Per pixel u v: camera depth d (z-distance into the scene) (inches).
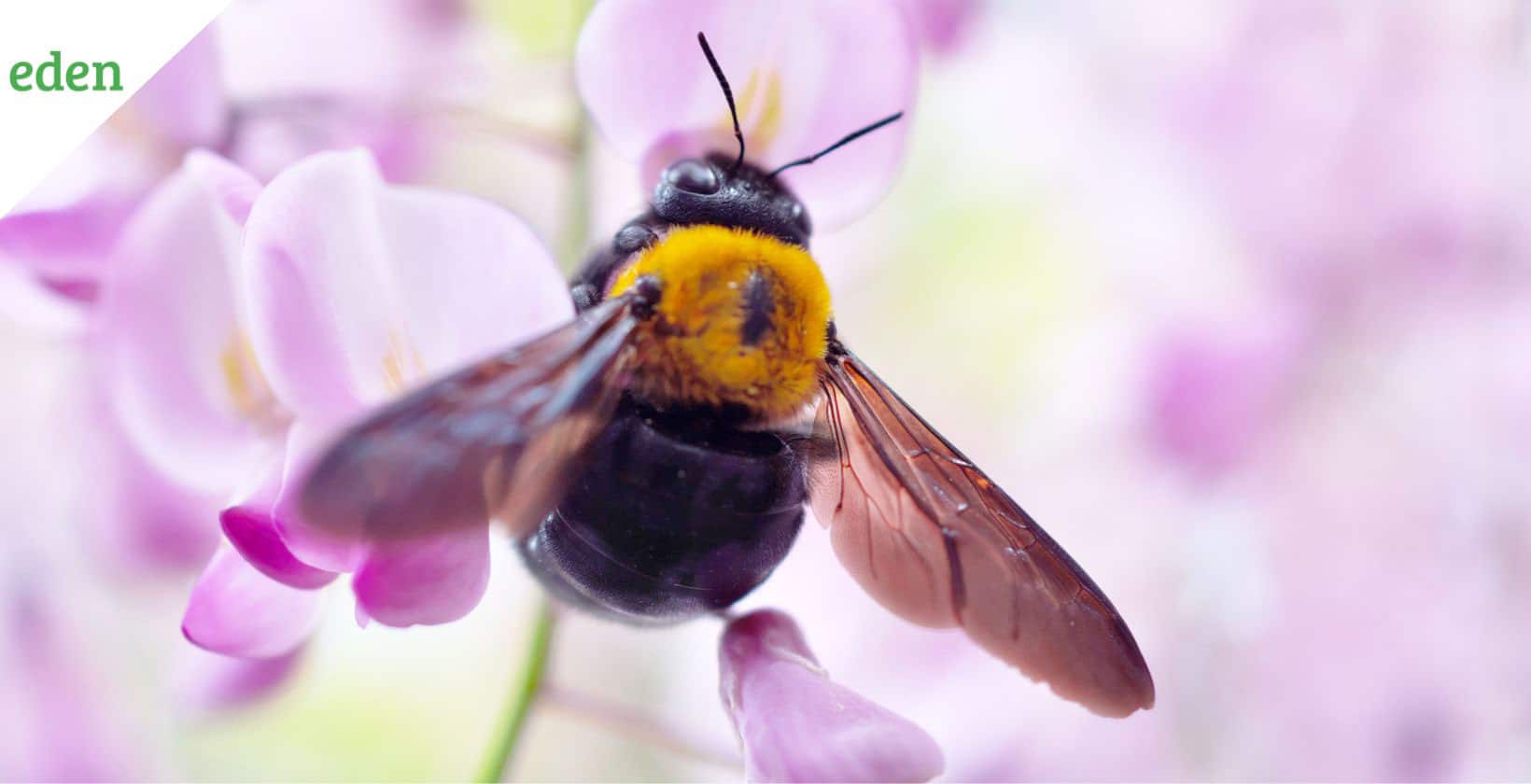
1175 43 8.9
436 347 6.5
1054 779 8.7
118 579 8.2
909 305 9.1
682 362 6.5
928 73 8.8
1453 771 8.7
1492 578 8.8
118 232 7.1
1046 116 9.0
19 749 8.5
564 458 6.3
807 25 6.8
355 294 6.4
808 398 6.6
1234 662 8.8
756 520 6.6
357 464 5.7
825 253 9.1
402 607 6.3
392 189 6.4
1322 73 8.8
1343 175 8.8
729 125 6.8
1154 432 9.0
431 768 9.1
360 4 7.7
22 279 7.1
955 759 8.7
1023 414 9.1
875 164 6.9
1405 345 8.8
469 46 7.8
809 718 6.6
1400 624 8.8
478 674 9.1
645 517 6.5
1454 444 8.8
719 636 6.9
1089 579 6.6
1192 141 8.9
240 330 6.9
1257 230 8.9
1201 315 9.0
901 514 6.7
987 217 9.1
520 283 6.4
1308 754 8.8
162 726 8.7
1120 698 6.6
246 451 7.0
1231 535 8.9
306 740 9.0
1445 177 8.7
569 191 7.5
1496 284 8.8
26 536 8.4
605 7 6.7
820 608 8.8
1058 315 9.1
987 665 8.8
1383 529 8.8
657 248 6.5
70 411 8.1
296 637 6.6
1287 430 8.9
